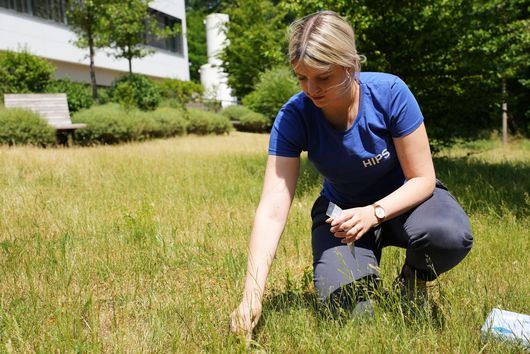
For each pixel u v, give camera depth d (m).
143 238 3.68
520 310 2.42
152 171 7.44
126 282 2.95
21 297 2.61
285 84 23.50
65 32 22.25
